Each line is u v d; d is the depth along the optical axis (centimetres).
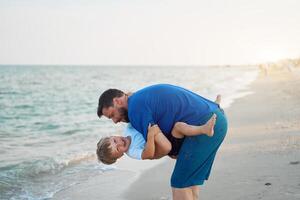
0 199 590
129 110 361
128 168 768
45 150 960
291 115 1292
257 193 521
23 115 1814
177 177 366
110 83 4534
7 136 1198
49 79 5769
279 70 7275
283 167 636
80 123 1460
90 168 772
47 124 1466
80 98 2664
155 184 654
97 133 1216
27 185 662
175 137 358
